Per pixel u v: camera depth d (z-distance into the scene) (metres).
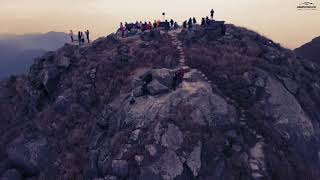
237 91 43.09
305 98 45.97
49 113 46.47
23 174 41.53
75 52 54.72
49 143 42.78
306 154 40.12
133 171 34.12
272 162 35.69
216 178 34.03
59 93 49.59
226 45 51.09
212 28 54.09
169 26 61.84
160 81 41.66
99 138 39.97
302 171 36.59
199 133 35.88
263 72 45.62
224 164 34.81
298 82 47.97
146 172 33.69
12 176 40.44
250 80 44.31
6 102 53.38
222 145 35.94
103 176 35.72
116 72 48.12
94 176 36.81
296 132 40.72
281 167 35.59
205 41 51.81
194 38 52.34
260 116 40.53
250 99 42.44
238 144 36.47
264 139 37.62
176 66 46.50
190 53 48.03
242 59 47.50
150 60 48.72
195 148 34.97
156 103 38.62
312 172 37.88
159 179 33.34
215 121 37.34
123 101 42.25
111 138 38.31
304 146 40.38
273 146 37.44
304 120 42.22
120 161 34.81
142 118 37.62
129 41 55.56
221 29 53.91
